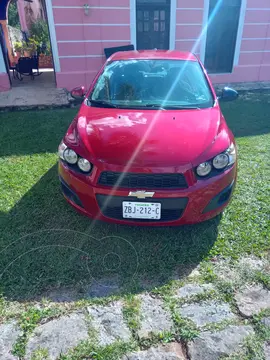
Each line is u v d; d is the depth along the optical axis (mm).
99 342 1772
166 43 7754
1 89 7137
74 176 2447
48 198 3170
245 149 4328
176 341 1781
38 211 2961
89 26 6969
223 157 2410
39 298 2057
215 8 7633
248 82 8516
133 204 2314
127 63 3516
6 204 3061
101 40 7180
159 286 2152
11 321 1896
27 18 14344
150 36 7617
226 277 2215
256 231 2668
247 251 2455
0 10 10125
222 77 8328
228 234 2637
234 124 5391
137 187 2291
